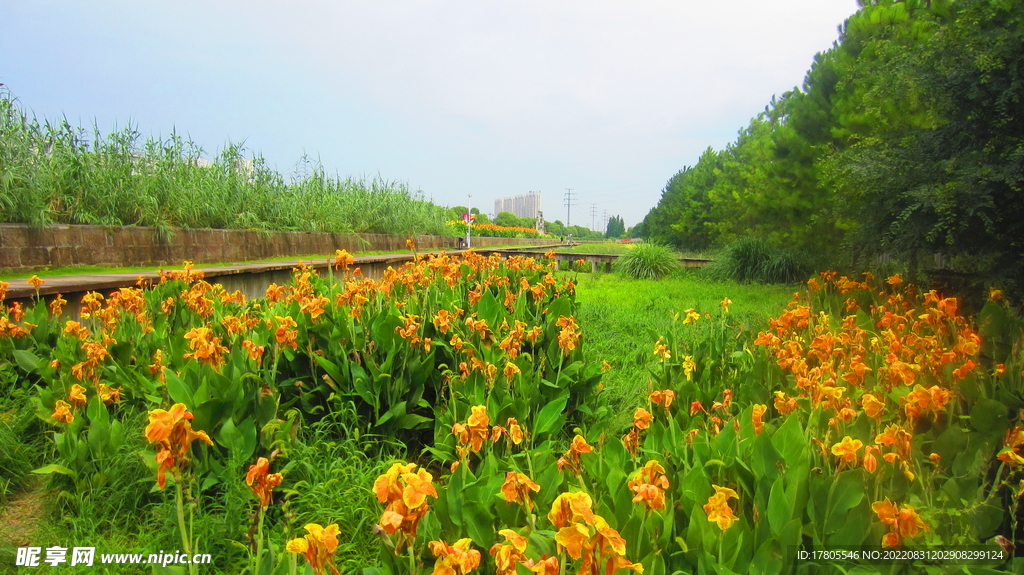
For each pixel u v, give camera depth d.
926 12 6.76
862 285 5.27
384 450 3.02
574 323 3.51
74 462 2.43
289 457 2.49
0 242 6.23
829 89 10.78
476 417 1.82
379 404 3.08
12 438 2.74
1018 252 5.39
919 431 2.25
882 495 1.75
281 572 1.49
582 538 1.16
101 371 3.14
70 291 4.89
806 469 1.70
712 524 1.54
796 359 2.66
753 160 15.88
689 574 1.49
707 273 13.15
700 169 28.03
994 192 5.18
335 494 2.44
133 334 3.83
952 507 1.71
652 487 1.42
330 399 3.11
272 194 12.16
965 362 2.44
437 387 3.33
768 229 12.67
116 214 8.16
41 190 6.93
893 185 6.07
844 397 2.17
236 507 2.16
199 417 2.34
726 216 18.98
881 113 7.54
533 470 2.13
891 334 2.82
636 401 3.88
